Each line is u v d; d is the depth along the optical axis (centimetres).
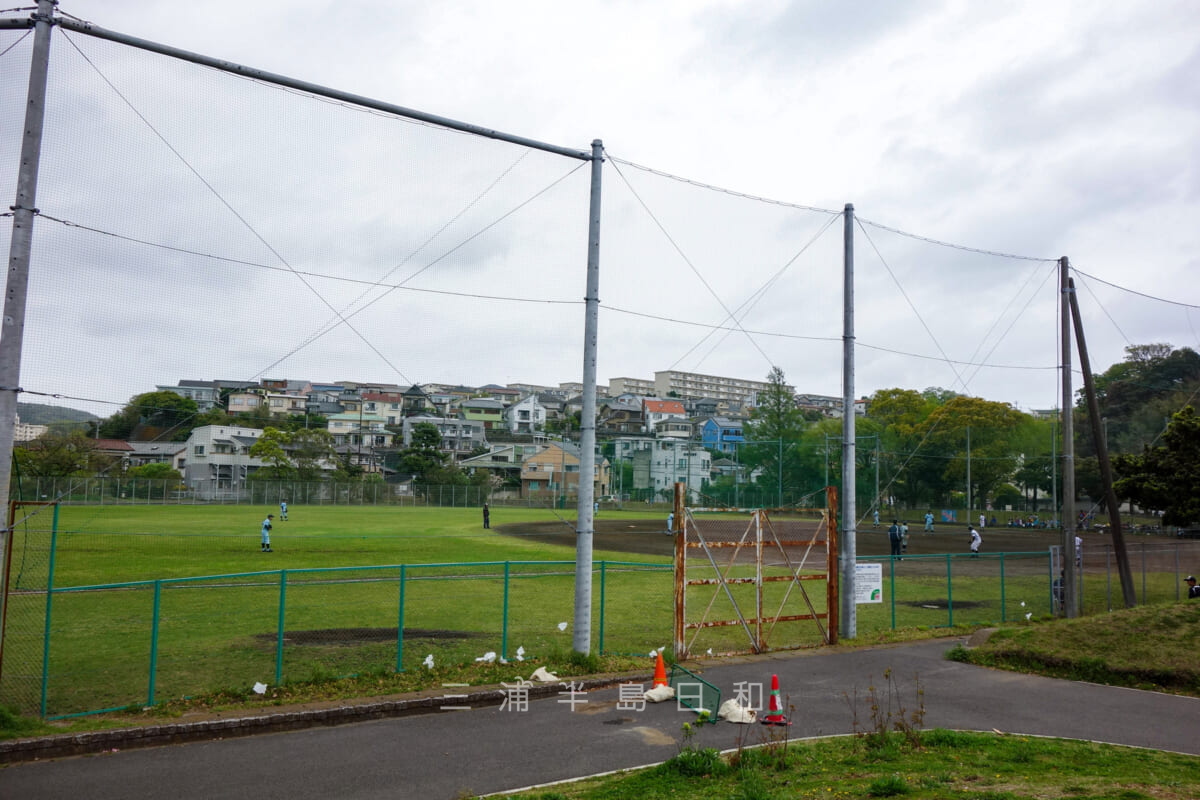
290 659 1362
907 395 8375
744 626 1588
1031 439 7531
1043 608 2338
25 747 903
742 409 15812
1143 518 7088
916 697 1251
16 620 1698
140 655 1380
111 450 3766
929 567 3459
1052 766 841
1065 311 2266
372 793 796
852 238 1884
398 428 10481
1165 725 1118
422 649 1468
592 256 1435
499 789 809
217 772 856
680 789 756
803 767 832
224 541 3612
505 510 7544
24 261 977
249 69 1067
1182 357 6769
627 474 10406
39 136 991
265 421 7112
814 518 6350
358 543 3700
